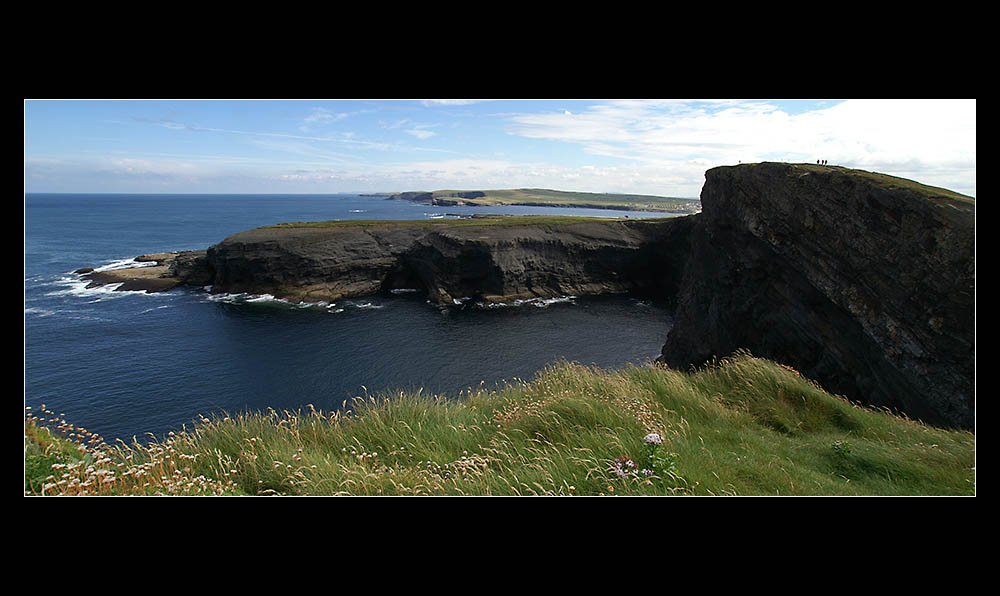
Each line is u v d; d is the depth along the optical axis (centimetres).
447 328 5247
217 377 3741
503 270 6581
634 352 4669
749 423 762
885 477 561
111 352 4194
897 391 1994
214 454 564
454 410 752
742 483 483
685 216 6975
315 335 4850
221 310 5709
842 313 2362
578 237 7294
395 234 7619
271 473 513
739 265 3142
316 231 7381
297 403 3372
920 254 1923
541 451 558
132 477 466
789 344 2752
